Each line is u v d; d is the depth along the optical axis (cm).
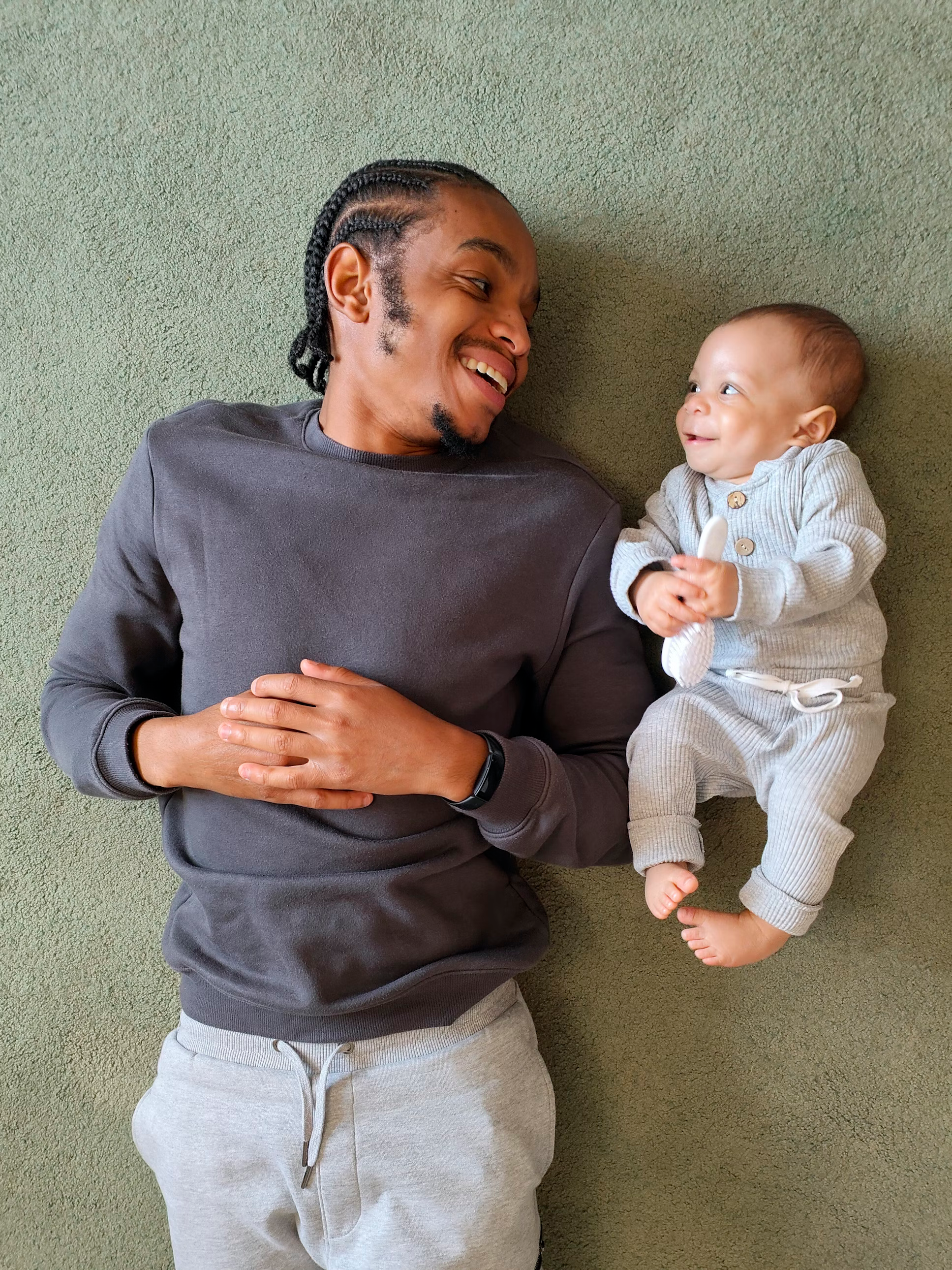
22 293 118
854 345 96
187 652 98
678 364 109
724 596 85
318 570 92
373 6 111
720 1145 116
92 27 114
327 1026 93
